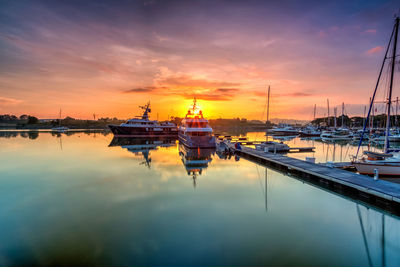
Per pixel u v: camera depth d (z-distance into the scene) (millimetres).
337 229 10500
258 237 9586
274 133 111062
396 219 11773
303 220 11461
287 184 18141
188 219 11352
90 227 10453
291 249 8727
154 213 12117
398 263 7926
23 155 32781
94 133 91000
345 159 30906
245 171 22844
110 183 18250
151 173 21875
